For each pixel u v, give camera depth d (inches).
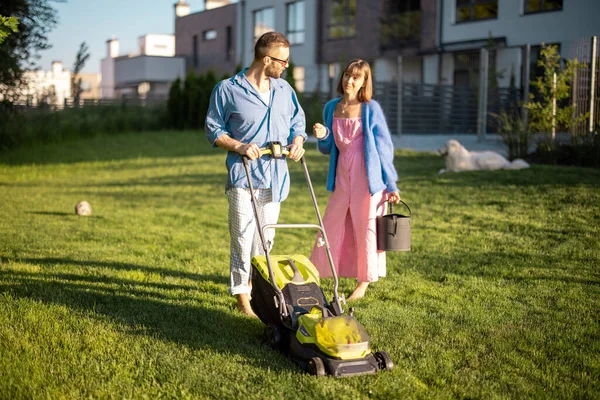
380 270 215.8
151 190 476.4
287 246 288.4
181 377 144.3
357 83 206.2
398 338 169.3
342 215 212.4
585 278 223.1
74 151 725.9
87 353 157.6
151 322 182.1
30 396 134.3
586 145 460.4
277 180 187.2
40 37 616.4
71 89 936.3
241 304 192.5
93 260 256.4
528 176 413.7
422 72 973.8
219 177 534.6
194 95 960.9
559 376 147.0
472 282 222.8
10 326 172.4
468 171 451.5
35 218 357.1
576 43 499.5
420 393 137.1
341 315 159.0
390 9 991.0
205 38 1513.3
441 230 303.9
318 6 1119.0
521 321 182.5
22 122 748.6
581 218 304.0
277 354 159.3
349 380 142.3
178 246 288.2
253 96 182.2
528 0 810.2
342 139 209.5
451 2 900.6
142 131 952.9
